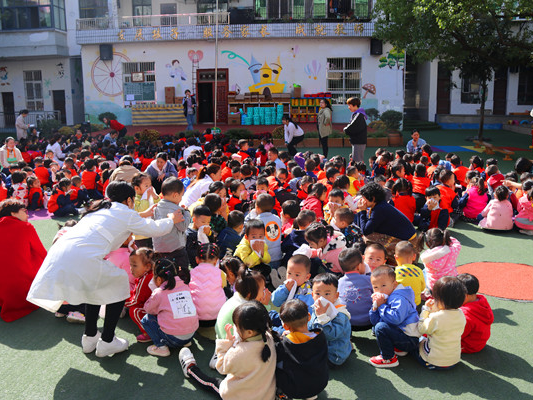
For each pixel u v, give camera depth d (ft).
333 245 15.64
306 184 21.88
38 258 15.08
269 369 9.30
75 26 74.18
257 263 15.39
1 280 14.20
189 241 16.57
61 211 26.63
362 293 13.05
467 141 57.57
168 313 11.84
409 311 11.46
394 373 11.41
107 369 11.62
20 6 71.05
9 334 13.43
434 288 11.28
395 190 21.22
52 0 70.85
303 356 9.52
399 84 66.03
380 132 55.57
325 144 42.06
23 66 76.48
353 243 16.58
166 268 12.12
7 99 77.56
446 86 69.56
